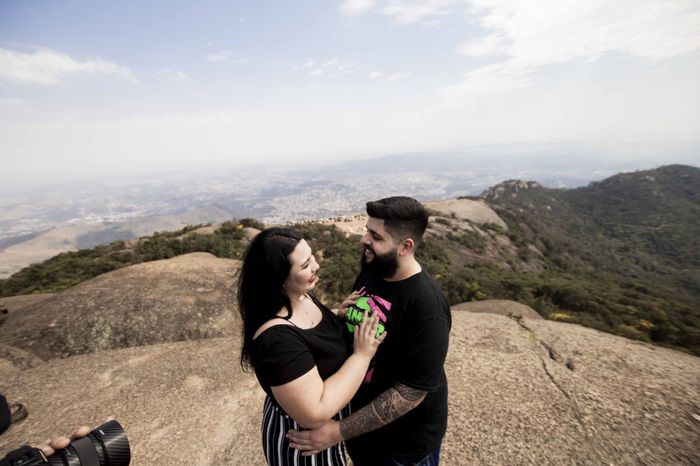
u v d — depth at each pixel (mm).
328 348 1437
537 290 15039
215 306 6352
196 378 4035
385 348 1502
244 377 4020
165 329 5773
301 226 22688
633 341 4469
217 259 8781
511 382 3533
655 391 3229
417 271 1517
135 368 4344
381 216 1424
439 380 1488
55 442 1418
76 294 6453
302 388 1250
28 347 5258
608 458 2510
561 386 3410
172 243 14703
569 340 4410
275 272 1337
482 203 52375
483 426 2926
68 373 4285
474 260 28516
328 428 1408
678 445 2582
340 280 13695
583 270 36875
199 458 2850
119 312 5914
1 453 2980
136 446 3008
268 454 1563
